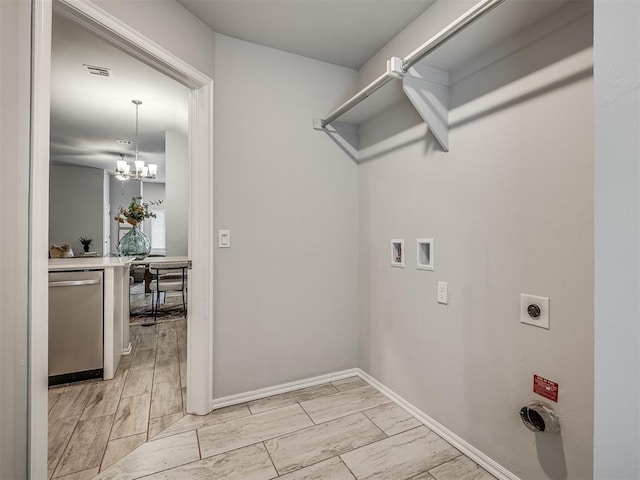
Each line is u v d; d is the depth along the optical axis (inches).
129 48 63.0
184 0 71.1
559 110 50.2
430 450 66.7
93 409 82.0
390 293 88.7
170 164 192.4
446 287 70.9
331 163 98.9
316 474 59.4
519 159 56.1
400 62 63.4
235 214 85.4
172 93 140.3
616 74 21.5
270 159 90.0
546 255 52.1
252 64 87.5
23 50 42.7
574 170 48.3
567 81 49.1
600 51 22.4
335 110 89.8
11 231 41.2
